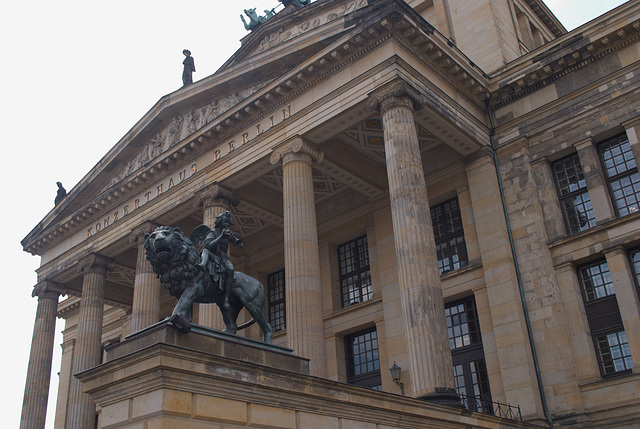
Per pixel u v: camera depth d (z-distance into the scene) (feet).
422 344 78.59
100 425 44.68
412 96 95.09
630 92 99.35
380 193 128.26
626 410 87.10
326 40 108.78
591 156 101.45
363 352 126.31
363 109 99.71
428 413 63.87
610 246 95.50
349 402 54.44
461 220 118.42
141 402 42.37
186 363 43.04
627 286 92.63
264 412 47.26
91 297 142.72
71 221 151.94
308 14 138.51
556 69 107.55
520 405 94.07
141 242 130.82
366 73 98.73
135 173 135.33
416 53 101.09
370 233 129.80
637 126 97.86
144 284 127.13
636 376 87.92
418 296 81.30
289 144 106.73
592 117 103.04
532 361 96.84
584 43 103.24
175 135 135.74
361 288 131.44
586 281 99.19
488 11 125.39
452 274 110.93
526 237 104.12
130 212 137.28
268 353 51.26
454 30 130.11
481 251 106.52
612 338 94.07
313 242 99.81
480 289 106.73
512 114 112.37
